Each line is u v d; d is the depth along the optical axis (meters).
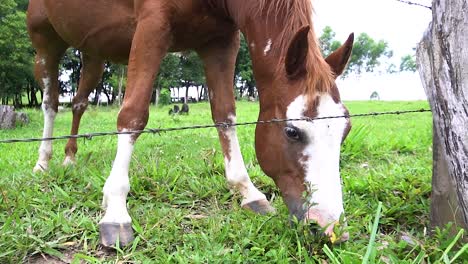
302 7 2.73
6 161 5.32
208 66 3.56
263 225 2.75
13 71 23.88
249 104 26.58
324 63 2.54
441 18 2.07
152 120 13.59
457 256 2.06
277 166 2.62
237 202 3.39
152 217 2.98
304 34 2.41
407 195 3.25
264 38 2.79
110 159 4.91
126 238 2.67
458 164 2.09
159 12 3.03
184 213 3.09
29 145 6.99
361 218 2.92
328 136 2.42
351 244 2.46
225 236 2.65
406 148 5.64
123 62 4.17
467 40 1.95
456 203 2.43
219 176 3.92
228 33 3.45
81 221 2.85
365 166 4.69
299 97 2.49
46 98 4.74
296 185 2.53
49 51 4.72
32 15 4.52
